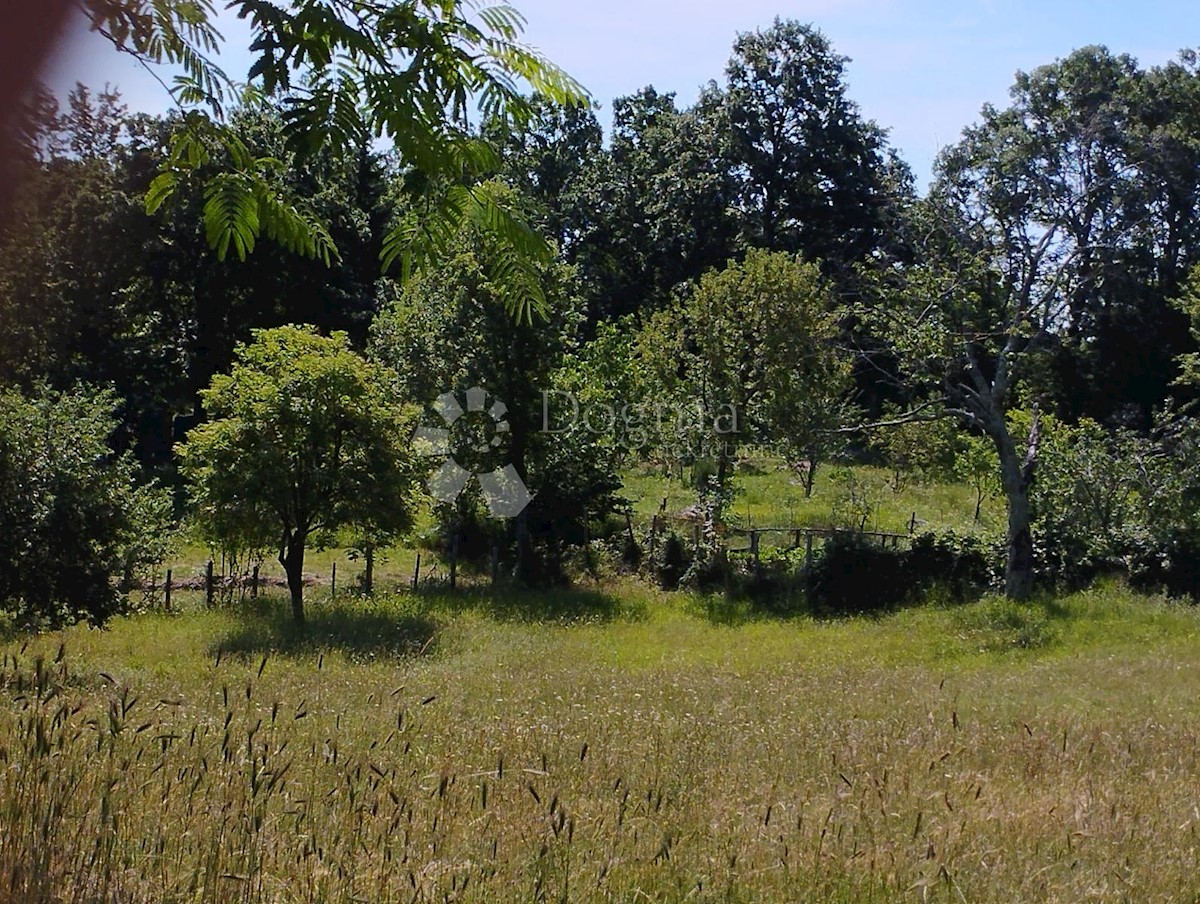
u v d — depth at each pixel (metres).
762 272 27.08
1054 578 23.53
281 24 3.62
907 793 7.01
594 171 51.03
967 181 23.53
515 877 4.84
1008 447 23.16
